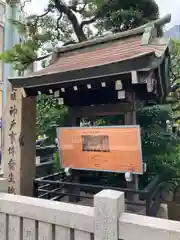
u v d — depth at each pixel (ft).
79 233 5.61
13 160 10.25
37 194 10.91
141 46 9.71
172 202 13.91
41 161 18.80
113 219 5.17
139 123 13.74
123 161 9.84
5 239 6.64
